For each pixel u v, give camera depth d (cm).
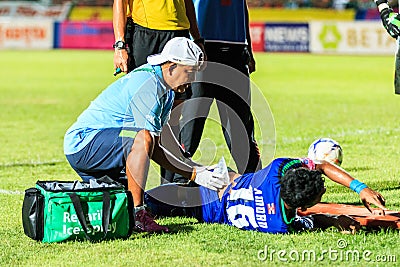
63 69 10112
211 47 2605
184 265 1747
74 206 1920
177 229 2097
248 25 2747
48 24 14662
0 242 1975
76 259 1802
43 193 1966
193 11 2517
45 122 4994
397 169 3033
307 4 15750
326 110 5575
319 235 1991
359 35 13250
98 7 16475
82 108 5844
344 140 3969
